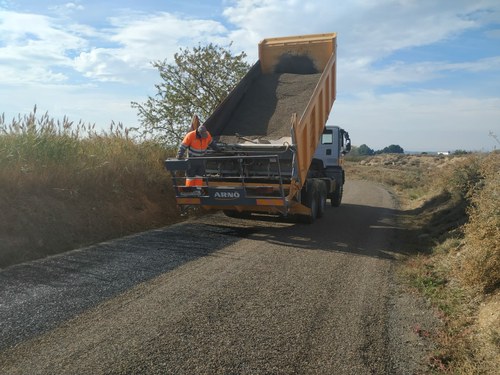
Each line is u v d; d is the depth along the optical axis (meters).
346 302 5.29
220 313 4.71
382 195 20.38
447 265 6.64
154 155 12.60
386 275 6.55
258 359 3.81
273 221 11.15
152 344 3.95
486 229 5.85
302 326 4.51
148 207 10.58
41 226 7.57
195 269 6.27
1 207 7.39
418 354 4.15
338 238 9.24
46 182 8.65
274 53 12.42
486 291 5.38
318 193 11.88
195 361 3.71
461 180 12.91
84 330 4.17
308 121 9.96
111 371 3.48
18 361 3.57
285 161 9.67
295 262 6.97
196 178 9.66
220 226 10.04
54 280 5.54
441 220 10.66
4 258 6.48
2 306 4.60
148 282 5.61
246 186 9.57
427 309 5.29
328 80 11.46
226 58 16.09
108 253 6.95
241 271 6.28
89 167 9.78
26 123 9.34
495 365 3.80
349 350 4.09
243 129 10.51
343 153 16.27
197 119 10.09
